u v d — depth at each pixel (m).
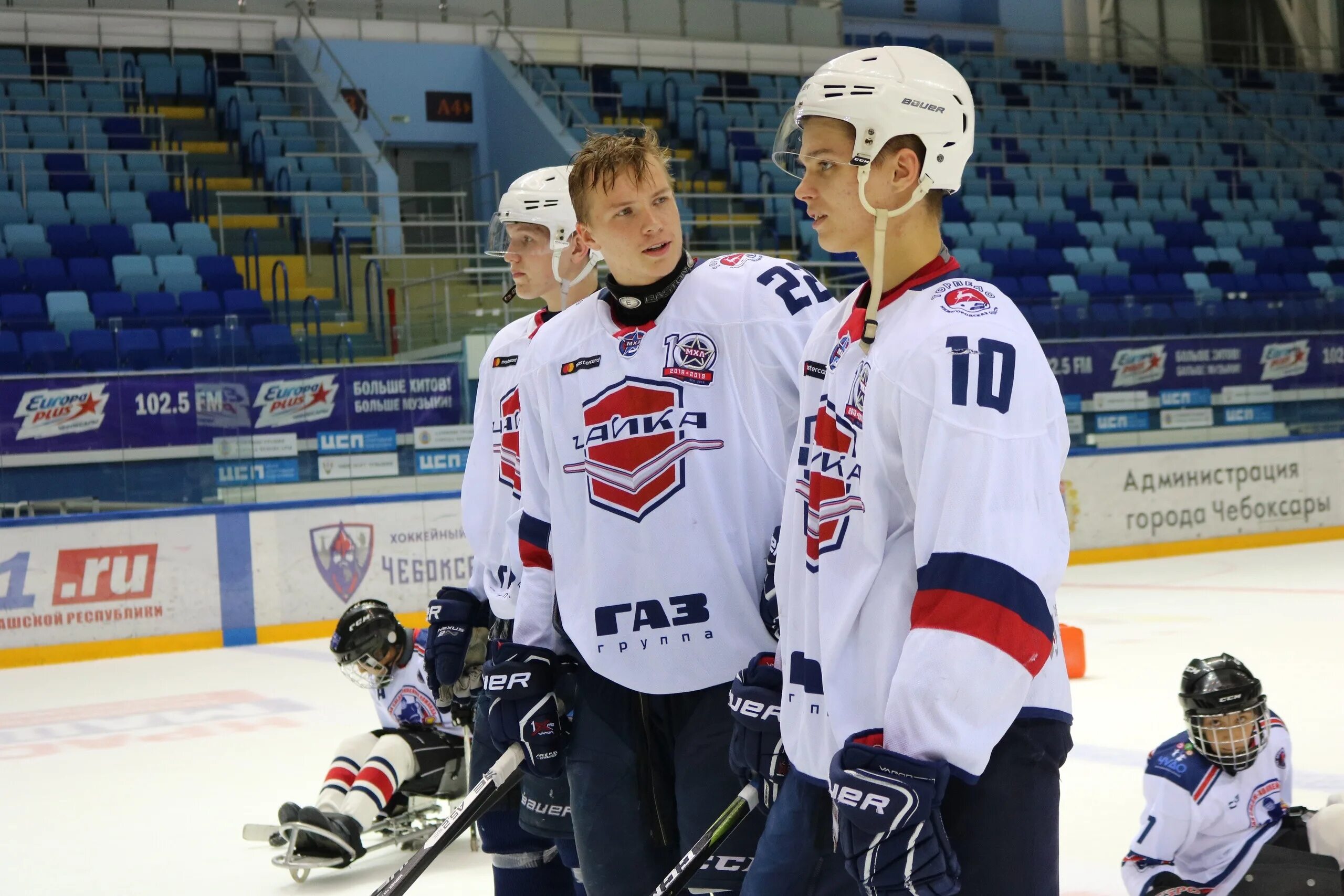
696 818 2.52
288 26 18.48
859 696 1.81
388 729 4.69
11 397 10.09
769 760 2.16
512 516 3.05
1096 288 17.56
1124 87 22.69
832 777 1.66
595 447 2.59
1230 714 3.04
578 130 18.67
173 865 4.71
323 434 10.83
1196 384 14.27
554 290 3.42
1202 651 8.10
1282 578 11.79
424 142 18.95
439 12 19.33
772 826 2.08
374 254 15.80
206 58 18.03
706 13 21.02
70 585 10.22
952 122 1.84
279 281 15.05
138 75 17.33
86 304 13.04
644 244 2.53
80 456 10.27
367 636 4.50
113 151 16.00
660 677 2.53
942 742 1.63
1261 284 18.80
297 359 11.02
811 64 21.52
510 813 3.16
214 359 10.66
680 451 2.54
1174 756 3.17
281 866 4.36
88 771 6.42
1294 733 5.74
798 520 1.99
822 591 1.87
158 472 10.48
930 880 1.62
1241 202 20.80
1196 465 14.30
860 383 1.83
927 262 1.88
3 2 17.25
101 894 4.41
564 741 2.64
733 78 20.84
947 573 1.66
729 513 2.55
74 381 10.25
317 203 16.25
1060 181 20.03
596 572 2.57
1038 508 1.71
